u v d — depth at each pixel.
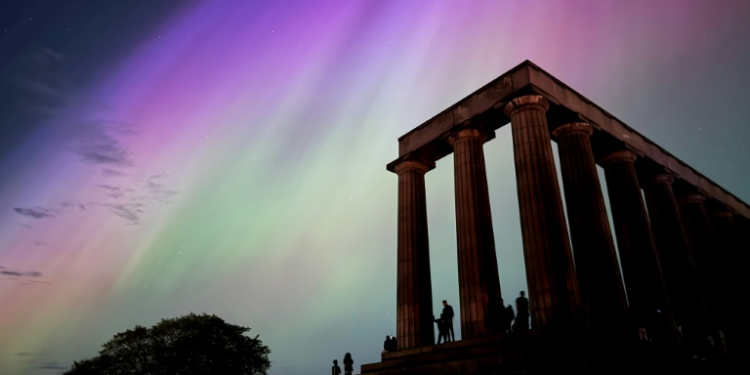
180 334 63.72
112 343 64.44
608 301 26.58
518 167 27.55
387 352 30.42
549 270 24.45
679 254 35.50
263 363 68.38
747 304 38.59
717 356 28.48
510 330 27.45
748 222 47.78
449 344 26.59
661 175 37.69
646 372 17.55
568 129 31.05
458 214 30.39
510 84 30.09
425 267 33.47
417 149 35.78
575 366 18.52
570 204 29.50
